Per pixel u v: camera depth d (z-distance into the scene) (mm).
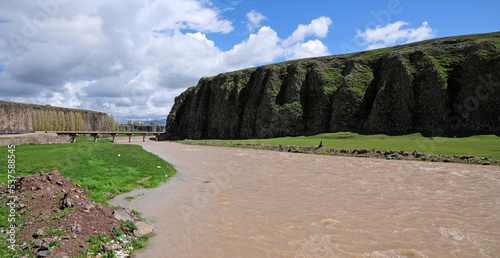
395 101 75562
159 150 56062
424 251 9320
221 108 122438
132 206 14648
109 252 8602
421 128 69188
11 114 132750
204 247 9680
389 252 9273
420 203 14961
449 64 73500
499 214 13086
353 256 8961
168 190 18469
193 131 130875
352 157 37156
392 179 21688
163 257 8891
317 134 83250
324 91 95438
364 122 82625
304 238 10461
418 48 84062
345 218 12672
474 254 9102
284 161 34312
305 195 16906
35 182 13211
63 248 8367
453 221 12188
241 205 14859
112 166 26797
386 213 13336
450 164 28750
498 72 62469
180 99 159375
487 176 22344
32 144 52375
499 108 60281
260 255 9062
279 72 115562
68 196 11539
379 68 91312
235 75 131125
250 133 108375
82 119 197125
